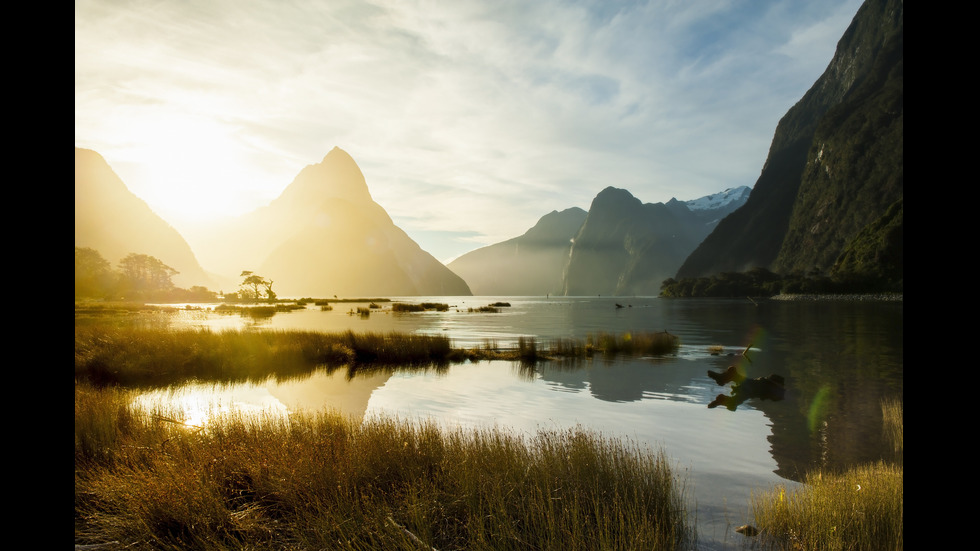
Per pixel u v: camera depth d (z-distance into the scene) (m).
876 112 197.62
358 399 13.01
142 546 4.61
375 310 84.81
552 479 5.86
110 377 15.45
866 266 138.62
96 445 6.86
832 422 10.62
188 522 4.86
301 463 5.98
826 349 25.03
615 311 81.88
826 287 135.75
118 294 114.69
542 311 83.00
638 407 12.10
